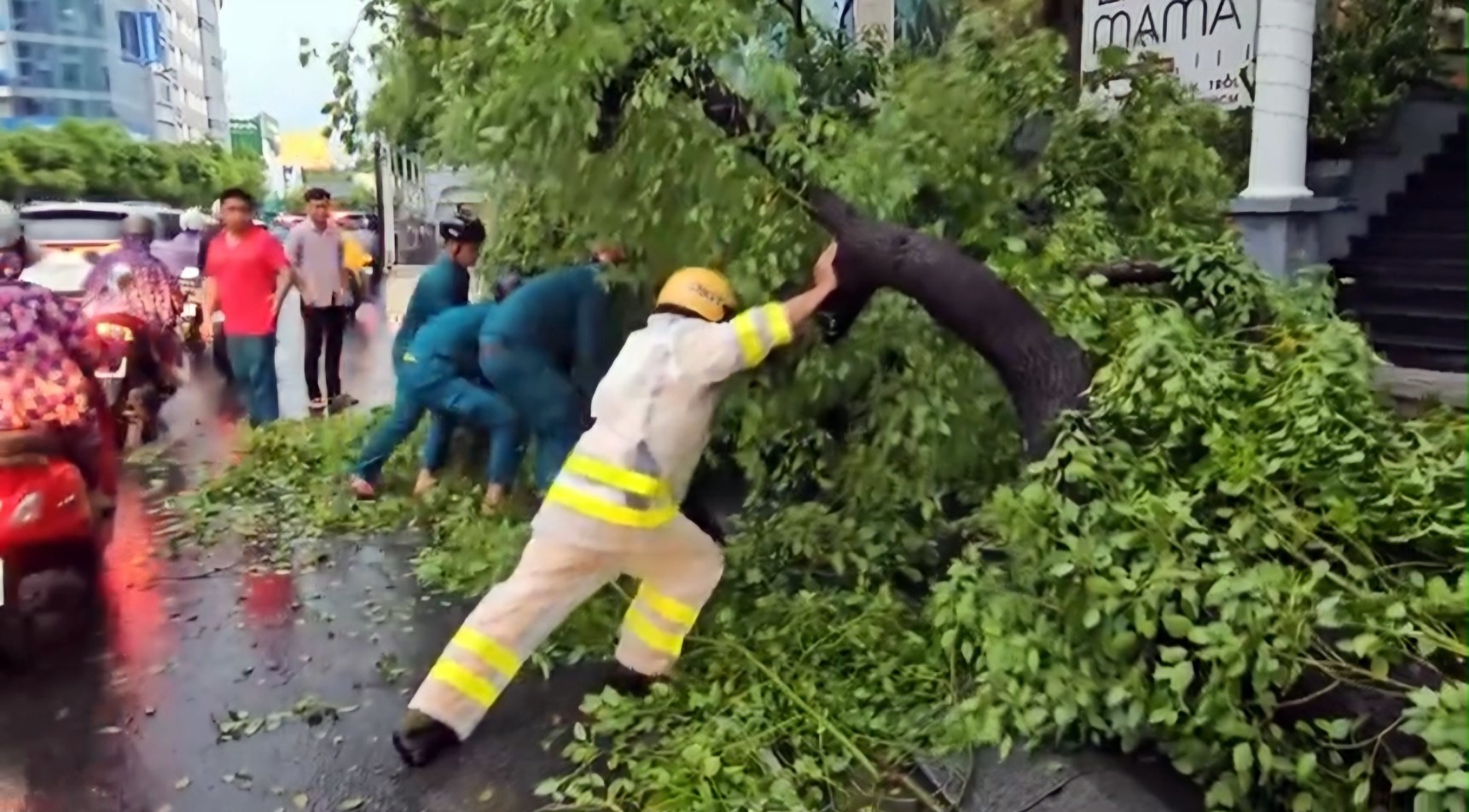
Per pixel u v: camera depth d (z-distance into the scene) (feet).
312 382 34.99
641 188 14.48
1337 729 9.31
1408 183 31.48
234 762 13.05
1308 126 29.71
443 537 20.29
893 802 11.32
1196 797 10.52
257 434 27.04
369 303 72.59
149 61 246.88
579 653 14.83
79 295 39.14
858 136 14.74
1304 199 26.25
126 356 29.30
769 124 14.15
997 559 14.89
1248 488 11.31
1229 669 9.40
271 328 29.22
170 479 25.86
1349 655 9.65
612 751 12.60
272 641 16.35
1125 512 10.71
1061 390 12.92
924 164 15.03
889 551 15.70
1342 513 10.89
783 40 16.88
